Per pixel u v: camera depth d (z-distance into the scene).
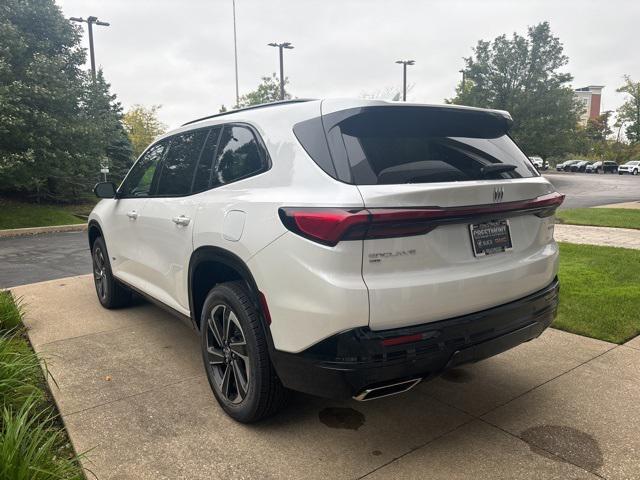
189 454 2.63
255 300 2.67
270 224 2.53
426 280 2.35
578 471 2.46
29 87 15.55
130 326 4.72
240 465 2.54
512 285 2.69
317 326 2.31
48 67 16.22
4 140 15.53
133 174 4.58
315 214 2.29
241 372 2.94
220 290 2.92
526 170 2.99
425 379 2.43
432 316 2.39
